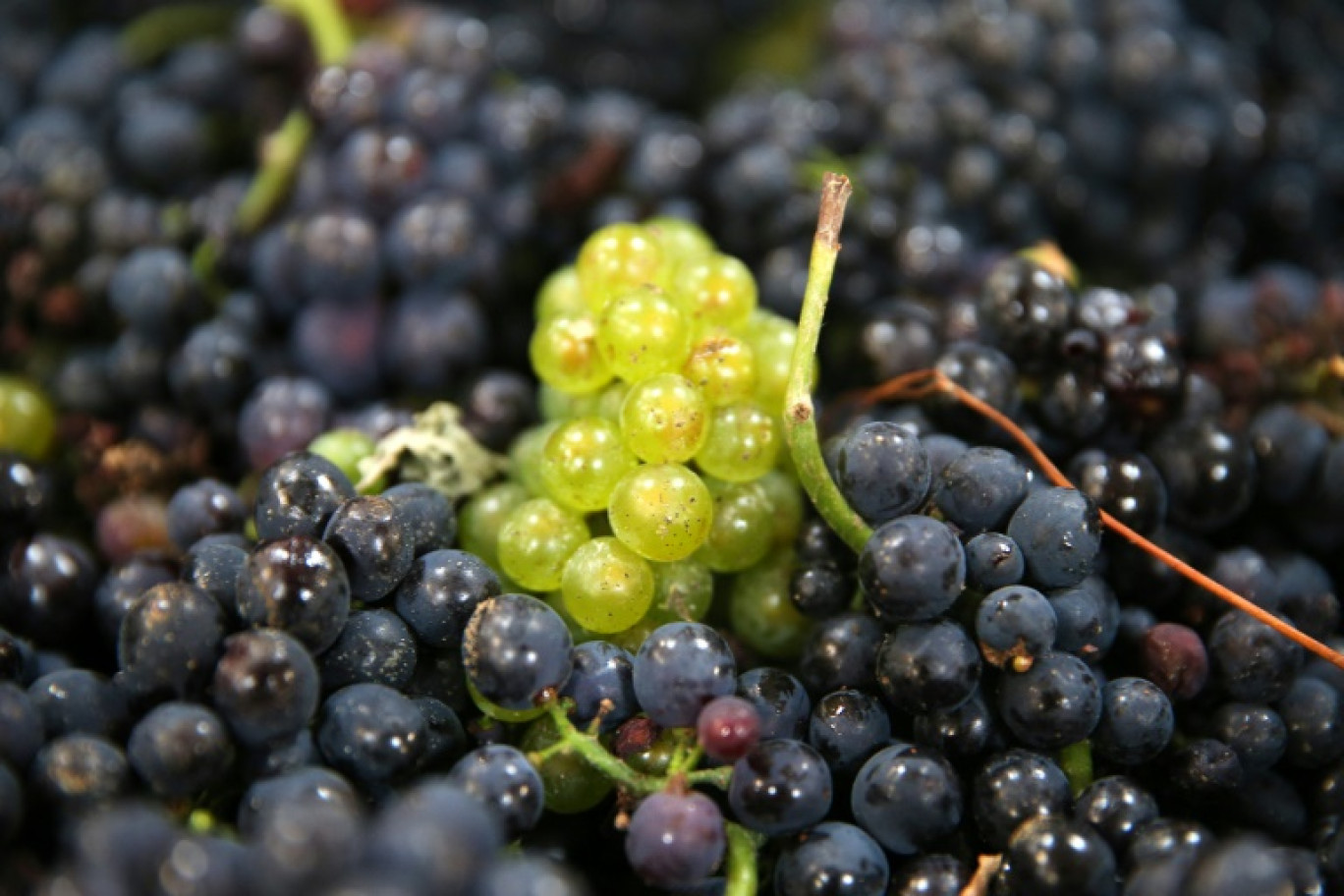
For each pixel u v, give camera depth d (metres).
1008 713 0.30
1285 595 0.33
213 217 0.38
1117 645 0.32
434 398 0.37
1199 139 0.40
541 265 0.39
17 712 0.28
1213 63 0.40
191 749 0.28
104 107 0.42
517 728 0.31
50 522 0.34
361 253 0.36
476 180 0.38
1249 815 0.31
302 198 0.38
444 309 0.37
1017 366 0.33
